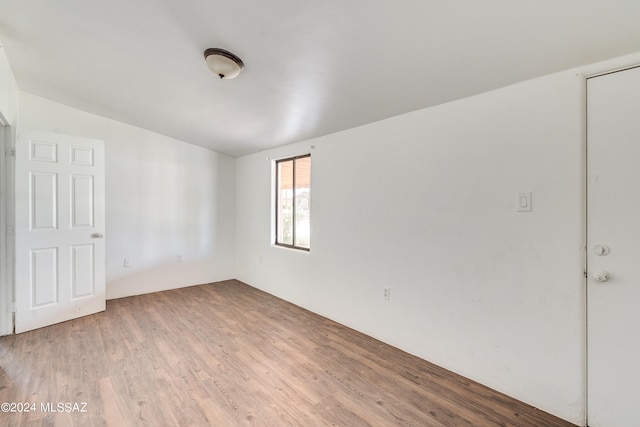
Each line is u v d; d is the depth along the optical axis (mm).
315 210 3531
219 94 2795
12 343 2664
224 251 5047
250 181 4777
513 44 1611
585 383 1712
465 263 2209
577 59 1659
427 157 2432
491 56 1733
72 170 3211
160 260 4359
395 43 1728
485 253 2100
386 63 1938
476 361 2156
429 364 2402
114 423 1709
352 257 3084
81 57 2434
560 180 1777
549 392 1831
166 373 2227
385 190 2756
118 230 3975
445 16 1465
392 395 2002
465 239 2205
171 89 2842
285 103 2768
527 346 1916
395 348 2670
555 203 1796
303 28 1724
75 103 3422
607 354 1646
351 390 2055
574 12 1348
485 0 1334
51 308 3070
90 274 3371
